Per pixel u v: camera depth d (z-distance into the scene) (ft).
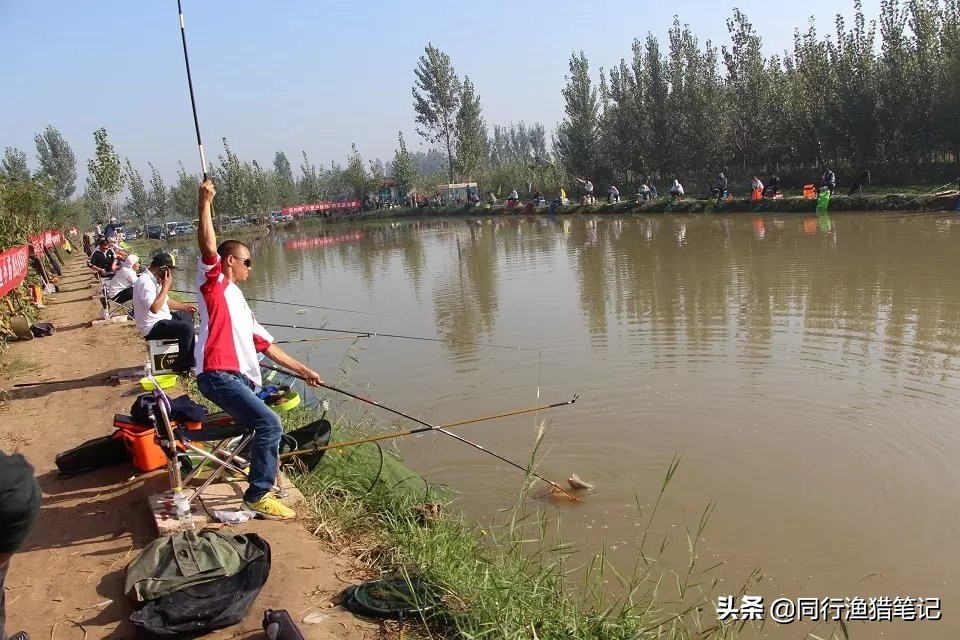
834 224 74.54
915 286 41.32
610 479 20.93
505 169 187.62
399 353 36.83
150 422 17.46
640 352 33.27
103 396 25.12
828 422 23.68
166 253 25.20
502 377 31.27
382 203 205.16
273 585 12.72
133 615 11.45
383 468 19.52
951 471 19.92
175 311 28.09
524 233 102.99
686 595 15.40
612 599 15.19
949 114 94.63
